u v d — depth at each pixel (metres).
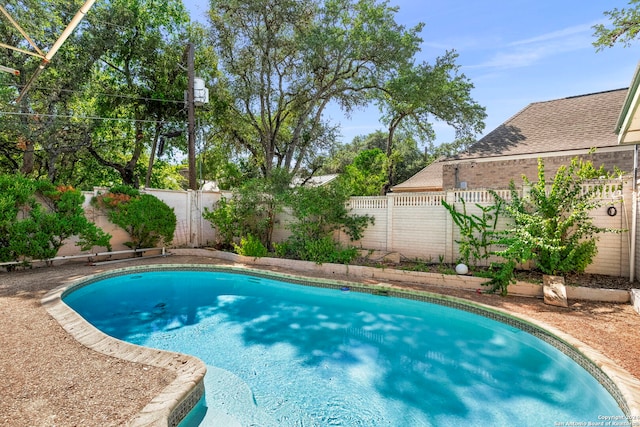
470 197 9.19
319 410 4.09
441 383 4.71
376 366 5.21
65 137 16.05
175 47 17.98
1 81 13.42
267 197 12.64
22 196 8.87
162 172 25.30
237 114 18.75
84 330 4.89
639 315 5.83
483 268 8.79
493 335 6.28
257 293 9.15
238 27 16.67
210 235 14.53
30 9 12.70
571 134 12.15
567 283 7.25
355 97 19.52
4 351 4.18
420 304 7.62
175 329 6.61
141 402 3.16
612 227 7.61
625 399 3.44
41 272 9.02
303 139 19.81
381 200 10.86
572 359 4.70
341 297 8.48
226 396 4.31
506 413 4.00
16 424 2.80
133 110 18.75
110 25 16.14
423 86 16.28
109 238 10.70
